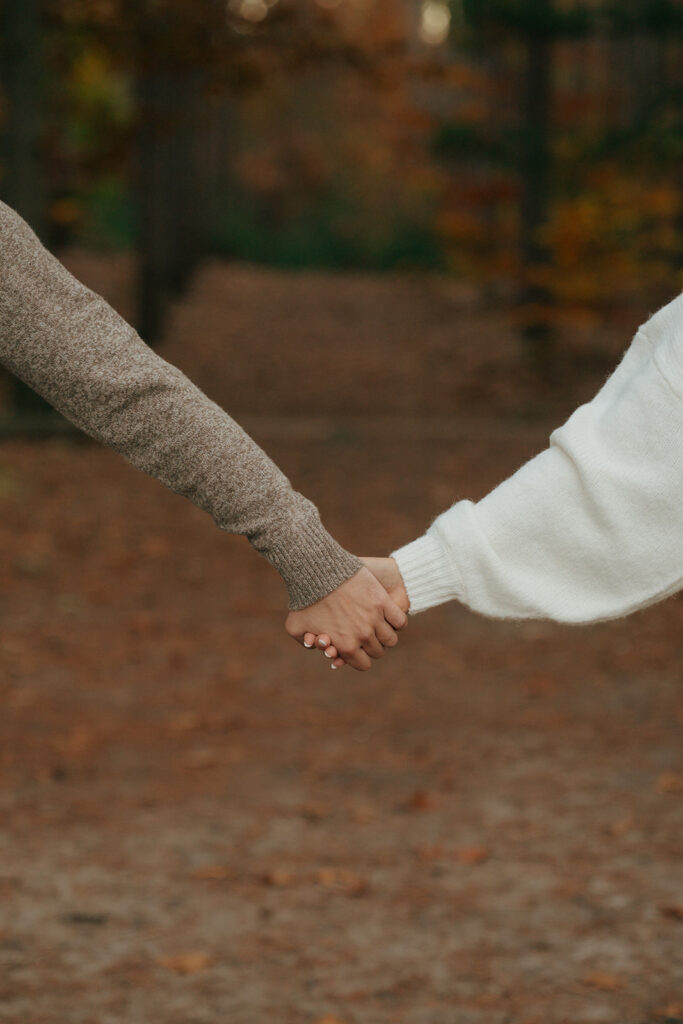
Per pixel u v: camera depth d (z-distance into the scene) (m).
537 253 16.59
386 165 40.31
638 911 4.25
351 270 39.19
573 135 16.88
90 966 3.87
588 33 16.30
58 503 10.72
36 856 4.71
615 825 4.99
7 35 12.29
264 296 27.80
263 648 7.56
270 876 4.54
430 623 8.16
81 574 8.93
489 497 2.39
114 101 20.80
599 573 2.33
